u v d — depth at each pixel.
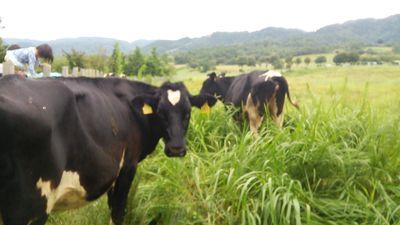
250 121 4.94
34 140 1.59
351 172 3.01
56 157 1.73
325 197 2.85
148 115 2.67
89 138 1.98
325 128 3.47
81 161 1.94
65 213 2.77
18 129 1.52
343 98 4.36
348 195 2.76
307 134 3.21
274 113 4.89
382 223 2.48
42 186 1.69
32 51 3.85
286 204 2.47
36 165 1.63
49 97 1.77
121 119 2.39
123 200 2.56
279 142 3.14
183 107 2.68
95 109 2.12
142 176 3.24
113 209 2.59
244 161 2.84
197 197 2.73
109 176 2.18
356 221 2.61
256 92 4.85
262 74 5.04
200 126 3.96
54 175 1.73
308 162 2.98
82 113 2.02
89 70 6.64
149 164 3.33
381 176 3.02
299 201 2.55
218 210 2.61
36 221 1.72
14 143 1.53
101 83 2.44
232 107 4.82
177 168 2.95
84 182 2.00
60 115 1.79
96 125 2.07
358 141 3.47
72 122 1.87
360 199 2.69
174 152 2.62
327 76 27.62
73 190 1.94
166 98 2.65
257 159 2.94
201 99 2.97
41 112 1.64
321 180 2.96
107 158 2.13
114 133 2.24
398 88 12.55
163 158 3.29
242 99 5.10
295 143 3.01
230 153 3.02
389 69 35.00
